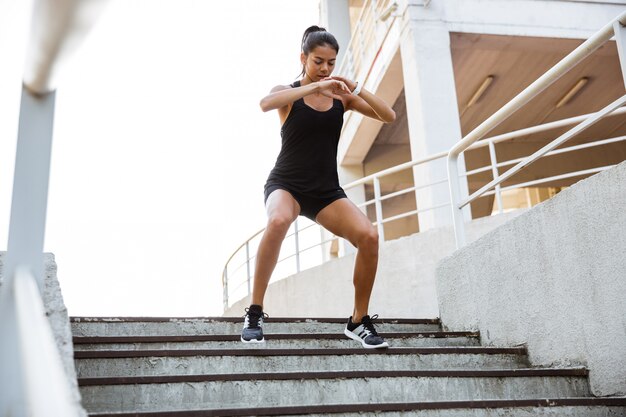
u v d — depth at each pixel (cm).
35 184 139
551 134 1239
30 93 140
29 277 126
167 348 288
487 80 1005
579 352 288
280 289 732
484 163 1227
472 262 370
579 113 1152
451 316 383
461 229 392
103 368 256
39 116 140
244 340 291
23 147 139
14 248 137
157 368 262
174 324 324
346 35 1227
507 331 337
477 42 875
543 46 899
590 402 245
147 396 234
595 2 897
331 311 664
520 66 975
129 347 283
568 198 300
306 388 249
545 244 314
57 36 106
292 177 298
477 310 362
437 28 831
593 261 283
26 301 113
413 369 296
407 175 1228
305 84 309
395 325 378
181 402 237
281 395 246
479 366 310
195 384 239
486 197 1254
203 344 292
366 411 222
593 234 284
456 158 397
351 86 301
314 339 307
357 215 296
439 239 605
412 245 622
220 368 268
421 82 800
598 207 282
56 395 81
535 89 312
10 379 125
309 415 216
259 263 293
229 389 242
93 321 311
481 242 363
